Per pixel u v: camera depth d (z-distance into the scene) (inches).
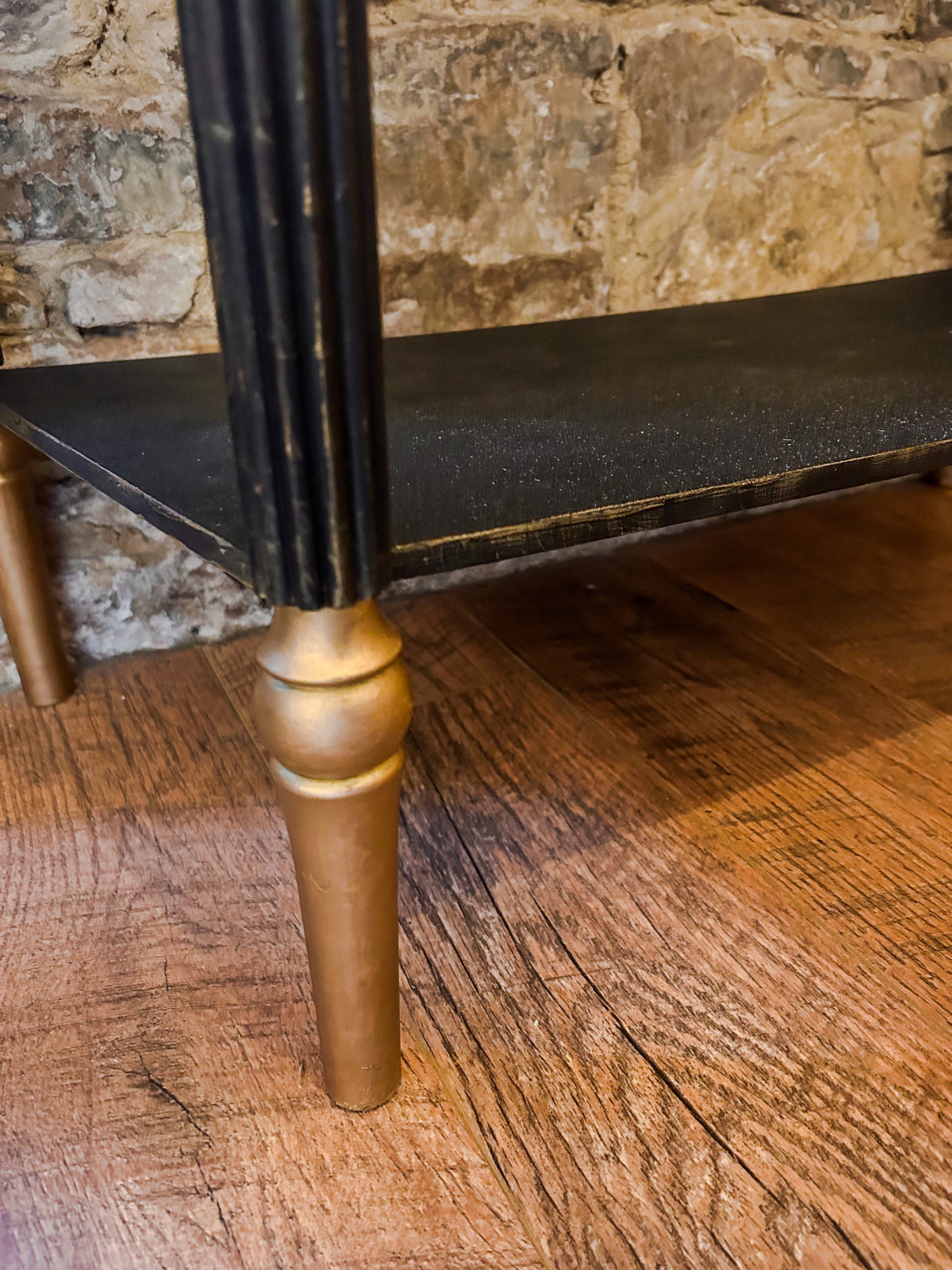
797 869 27.4
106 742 34.2
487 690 36.8
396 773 16.9
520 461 20.5
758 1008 23.0
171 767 32.8
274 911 26.4
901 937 25.0
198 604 40.3
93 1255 17.9
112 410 26.5
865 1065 21.5
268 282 11.8
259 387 12.6
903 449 20.6
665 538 50.8
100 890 27.2
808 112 43.4
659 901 26.4
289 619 15.2
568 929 25.5
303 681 15.2
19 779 32.2
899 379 26.4
